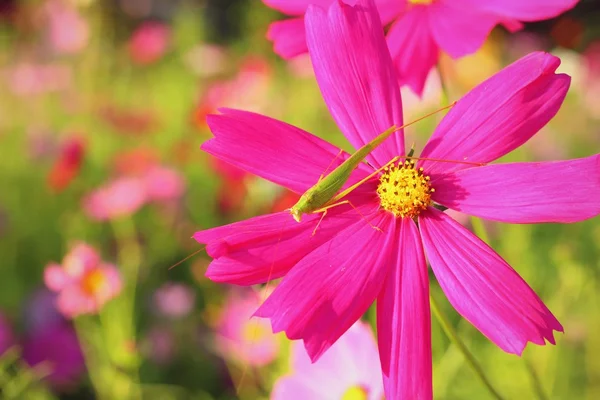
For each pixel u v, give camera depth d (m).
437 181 0.25
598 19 1.16
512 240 0.41
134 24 1.31
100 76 1.08
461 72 0.57
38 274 0.62
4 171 0.79
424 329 0.23
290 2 0.28
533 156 0.60
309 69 0.79
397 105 0.25
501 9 0.27
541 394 0.24
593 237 0.48
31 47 1.15
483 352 0.41
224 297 0.46
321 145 0.25
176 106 0.92
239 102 0.68
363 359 0.29
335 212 0.25
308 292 0.23
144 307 0.53
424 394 0.22
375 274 0.24
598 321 0.41
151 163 0.58
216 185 0.65
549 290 0.43
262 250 0.24
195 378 0.50
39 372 0.43
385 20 0.29
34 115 0.97
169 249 0.58
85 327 0.44
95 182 0.73
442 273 0.24
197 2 1.44
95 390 0.48
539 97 0.24
